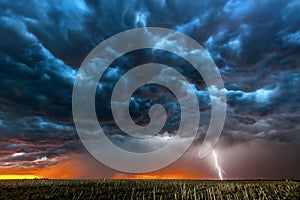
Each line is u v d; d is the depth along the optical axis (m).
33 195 62.47
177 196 69.00
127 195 69.12
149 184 92.38
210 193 67.75
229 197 68.00
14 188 70.62
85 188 76.69
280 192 73.62
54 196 63.06
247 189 78.81
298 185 86.75
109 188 78.44
